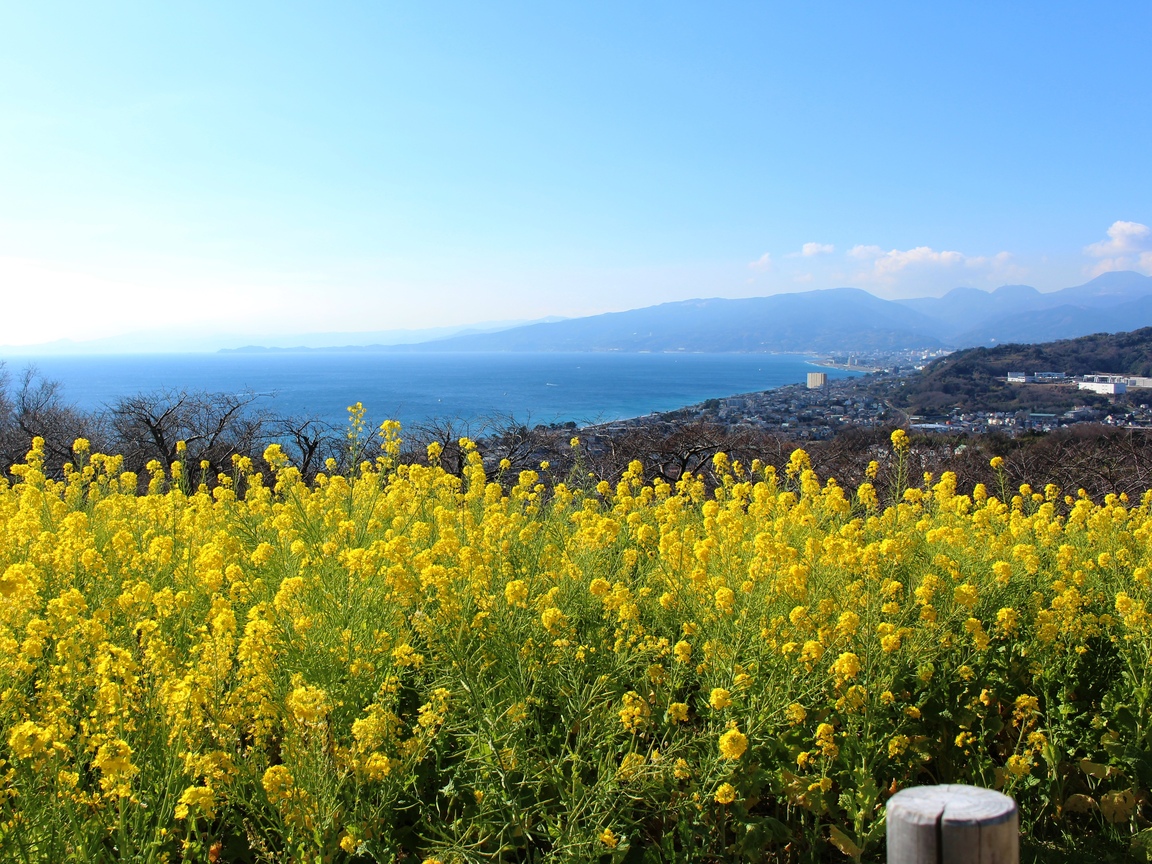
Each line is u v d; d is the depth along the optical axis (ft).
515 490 27.43
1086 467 47.19
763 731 11.95
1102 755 13.47
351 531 18.51
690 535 21.01
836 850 11.93
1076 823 12.82
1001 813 6.31
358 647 12.73
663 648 13.66
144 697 10.64
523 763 11.07
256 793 9.71
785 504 24.71
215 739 10.54
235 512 22.99
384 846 10.39
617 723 11.95
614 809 10.75
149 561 16.96
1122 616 14.74
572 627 14.02
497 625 13.60
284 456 25.49
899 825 6.54
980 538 21.06
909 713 12.88
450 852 9.90
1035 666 14.48
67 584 15.06
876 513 25.48
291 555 17.13
